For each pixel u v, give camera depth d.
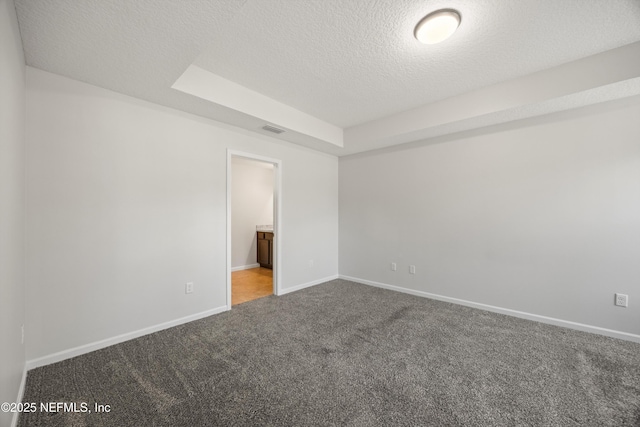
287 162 3.89
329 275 4.62
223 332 2.57
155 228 2.58
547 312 2.81
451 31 1.84
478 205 3.25
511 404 1.60
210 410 1.55
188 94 2.39
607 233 2.51
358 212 4.49
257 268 5.74
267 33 1.94
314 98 3.05
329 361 2.06
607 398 1.65
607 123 2.49
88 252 2.21
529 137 2.89
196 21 1.55
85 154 2.19
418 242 3.78
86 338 2.19
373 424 1.45
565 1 1.64
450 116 3.01
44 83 2.01
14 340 1.52
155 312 2.59
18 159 1.66
